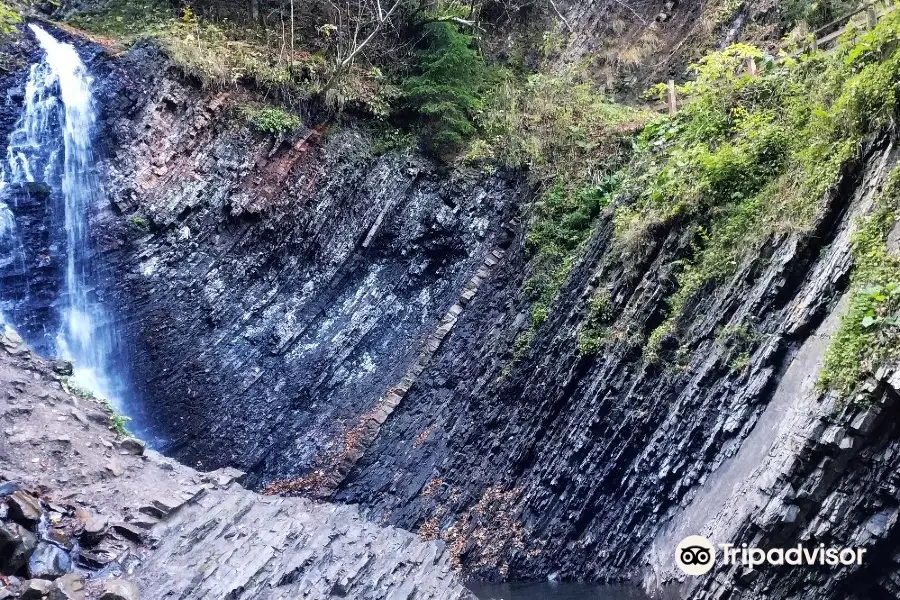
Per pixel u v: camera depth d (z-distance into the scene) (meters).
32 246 11.20
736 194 8.59
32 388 7.22
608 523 8.71
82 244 11.58
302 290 13.38
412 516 11.16
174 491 6.71
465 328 13.49
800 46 11.46
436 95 14.68
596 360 9.85
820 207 7.02
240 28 14.62
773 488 5.85
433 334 13.60
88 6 14.28
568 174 13.70
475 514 10.63
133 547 5.71
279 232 13.16
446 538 10.50
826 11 12.65
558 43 18.59
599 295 10.27
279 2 15.29
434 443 12.11
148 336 11.70
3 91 11.76
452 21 15.48
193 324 12.11
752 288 7.64
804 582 5.56
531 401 10.95
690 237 8.98
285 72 13.89
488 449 11.30
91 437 7.05
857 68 7.41
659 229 9.62
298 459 12.51
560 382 10.37
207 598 5.29
